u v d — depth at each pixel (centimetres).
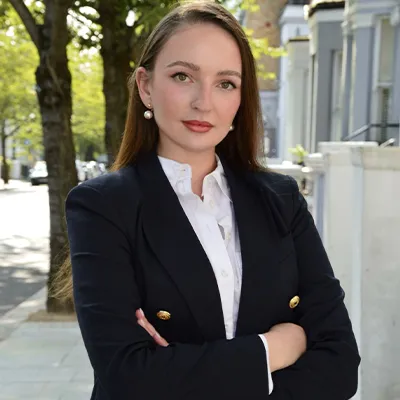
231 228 157
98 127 3959
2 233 1564
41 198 2798
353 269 344
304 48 1888
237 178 165
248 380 136
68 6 653
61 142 670
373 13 1124
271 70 2692
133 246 146
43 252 1259
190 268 143
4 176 3719
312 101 1570
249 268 151
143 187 153
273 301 151
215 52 151
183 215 149
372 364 331
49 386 480
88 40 936
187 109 151
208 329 143
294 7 2439
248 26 2641
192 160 159
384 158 322
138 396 133
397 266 327
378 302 329
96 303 139
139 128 167
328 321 158
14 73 2645
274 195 162
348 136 1171
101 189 150
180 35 152
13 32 1066
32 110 3112
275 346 144
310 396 146
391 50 1139
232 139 172
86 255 143
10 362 538
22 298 828
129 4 762
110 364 135
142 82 162
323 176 497
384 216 326
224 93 155
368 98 1151
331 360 151
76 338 612
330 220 438
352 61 1212
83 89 3198
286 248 159
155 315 143
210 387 134
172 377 133
